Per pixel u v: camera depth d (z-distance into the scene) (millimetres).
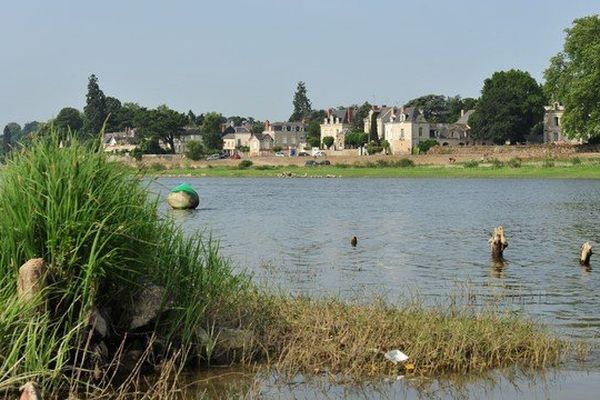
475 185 93500
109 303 13391
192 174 132125
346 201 66500
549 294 20859
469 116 190875
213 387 12508
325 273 24391
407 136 182500
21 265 12625
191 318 13820
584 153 125500
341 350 13945
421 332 14266
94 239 12656
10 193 12891
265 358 13969
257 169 145125
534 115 175625
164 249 14344
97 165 13508
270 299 16391
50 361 11633
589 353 14578
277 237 36500
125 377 12641
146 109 198250
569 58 121438
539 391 12469
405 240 35250
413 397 12211
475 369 13570
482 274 24594
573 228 41094
